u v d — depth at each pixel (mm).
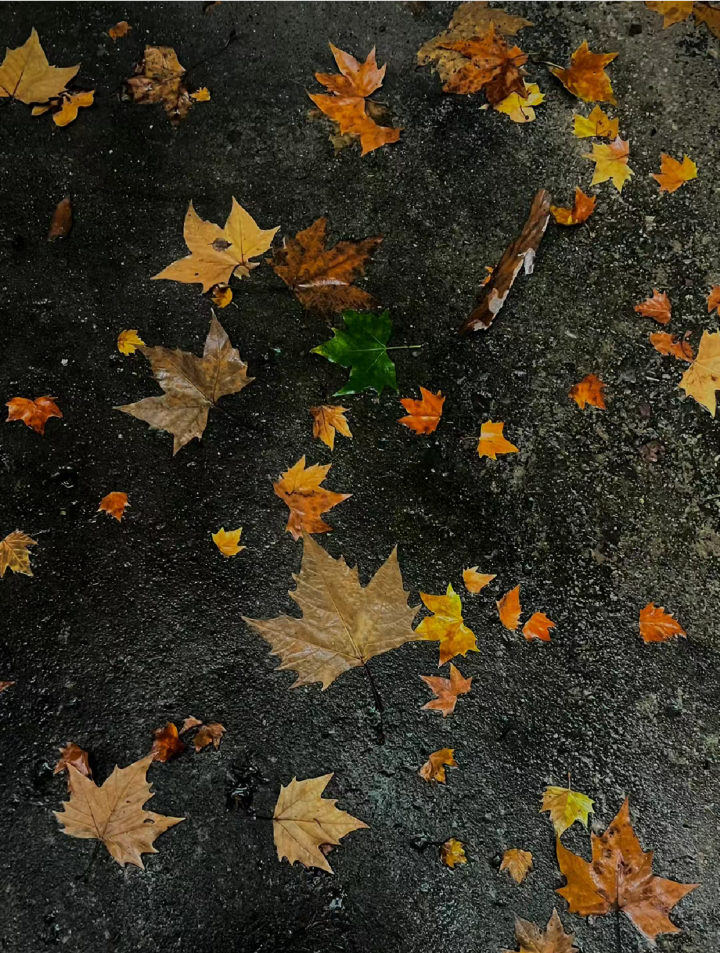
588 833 1874
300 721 1921
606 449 2088
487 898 1835
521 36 2287
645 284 2164
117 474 2053
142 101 2252
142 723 1917
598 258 2178
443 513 2049
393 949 1812
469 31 2283
